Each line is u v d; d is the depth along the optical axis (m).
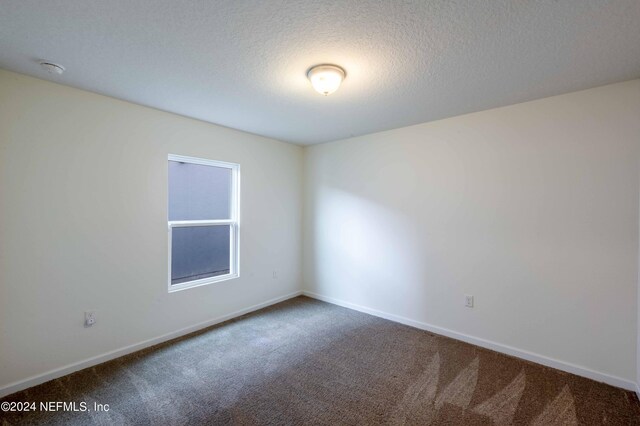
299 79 2.13
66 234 2.28
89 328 2.40
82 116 2.34
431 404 1.96
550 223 2.43
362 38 1.62
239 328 3.20
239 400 1.99
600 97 2.22
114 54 1.80
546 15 1.42
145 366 2.41
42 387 2.11
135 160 2.65
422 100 2.51
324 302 4.08
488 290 2.75
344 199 3.89
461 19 1.46
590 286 2.27
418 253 3.21
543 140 2.45
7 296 2.03
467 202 2.87
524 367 2.42
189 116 2.98
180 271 3.12
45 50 1.75
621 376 2.15
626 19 1.44
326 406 1.93
